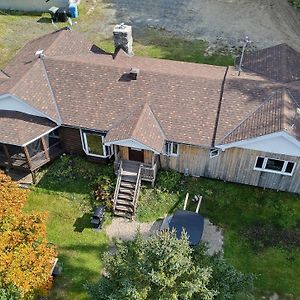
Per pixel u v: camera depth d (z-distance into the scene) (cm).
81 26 3897
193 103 2461
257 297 2106
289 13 4000
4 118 2525
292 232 2355
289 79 2558
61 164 2692
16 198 1909
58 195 2569
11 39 3753
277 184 2484
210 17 3978
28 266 1727
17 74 2670
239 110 2395
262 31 3788
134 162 2538
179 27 3859
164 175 2581
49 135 2681
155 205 2488
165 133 2416
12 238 1736
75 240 2362
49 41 2925
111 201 2489
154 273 1441
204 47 3612
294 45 3622
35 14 4075
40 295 1994
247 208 2462
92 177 2620
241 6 4116
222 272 1653
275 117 2267
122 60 2748
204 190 2541
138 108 2484
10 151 2627
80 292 2148
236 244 2316
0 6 4138
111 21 3956
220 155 2422
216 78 2522
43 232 1827
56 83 2617
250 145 2284
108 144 2391
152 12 4062
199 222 2259
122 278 1538
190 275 1511
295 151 2239
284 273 2194
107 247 2331
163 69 2638
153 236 1570
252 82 2480
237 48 3591
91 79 2595
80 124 2494
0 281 1645
